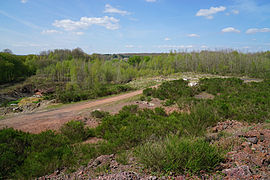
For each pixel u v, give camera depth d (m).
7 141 5.65
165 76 49.75
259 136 4.51
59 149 5.18
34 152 5.11
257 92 13.73
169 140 4.26
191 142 3.88
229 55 63.81
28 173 4.00
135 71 53.31
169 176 3.16
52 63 62.97
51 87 36.41
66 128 7.47
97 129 7.35
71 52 87.88
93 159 4.60
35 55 67.06
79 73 39.59
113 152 5.05
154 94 16.23
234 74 50.09
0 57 43.81
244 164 3.37
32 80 41.94
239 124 7.40
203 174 3.15
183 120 7.43
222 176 3.02
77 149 5.38
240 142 4.41
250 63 55.91
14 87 34.66
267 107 9.05
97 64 45.22
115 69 49.28
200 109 8.37
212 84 19.14
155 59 69.12
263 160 3.38
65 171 4.05
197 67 61.12
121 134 6.16
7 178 4.02
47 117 11.30
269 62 57.34
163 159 3.45
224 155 3.81
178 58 66.75
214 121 7.51
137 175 3.14
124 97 19.30
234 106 10.01
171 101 13.09
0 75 38.62
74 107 15.24
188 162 3.20
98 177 3.33
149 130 6.30
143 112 10.04
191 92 16.00
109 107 13.34
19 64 49.78
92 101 18.28
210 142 4.96
